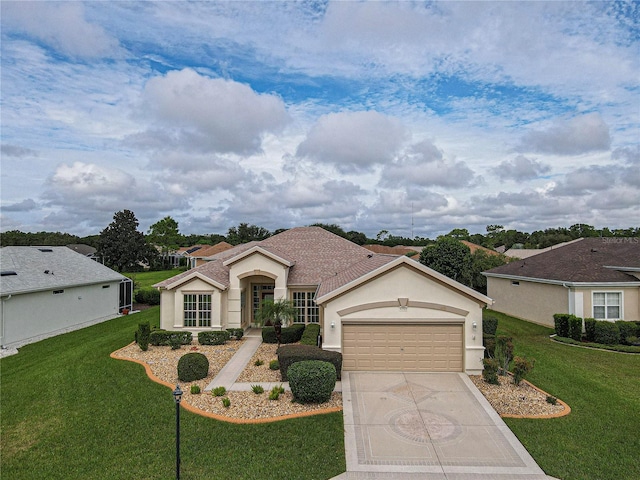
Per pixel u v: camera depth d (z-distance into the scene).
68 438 11.27
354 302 16.83
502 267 34.50
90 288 30.36
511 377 15.99
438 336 16.66
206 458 10.10
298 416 12.38
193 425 11.81
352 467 9.82
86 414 12.77
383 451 10.54
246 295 26.00
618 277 24.62
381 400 13.67
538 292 28.05
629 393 14.22
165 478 9.31
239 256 23.84
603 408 12.93
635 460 9.98
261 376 16.12
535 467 9.80
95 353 20.16
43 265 28.86
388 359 16.73
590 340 22.77
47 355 20.59
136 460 10.09
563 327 23.39
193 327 22.89
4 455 10.48
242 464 9.85
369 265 21.77
